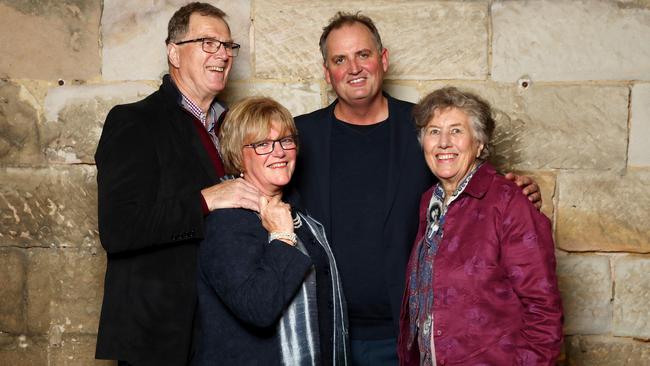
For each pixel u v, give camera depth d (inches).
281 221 63.2
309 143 83.7
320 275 67.3
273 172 66.8
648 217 97.9
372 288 79.9
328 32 82.7
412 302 67.9
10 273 102.0
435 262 63.4
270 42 98.7
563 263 99.1
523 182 71.2
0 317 102.1
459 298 61.3
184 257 69.5
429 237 66.4
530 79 97.6
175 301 68.6
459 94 65.6
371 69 80.4
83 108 99.8
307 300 63.8
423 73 98.5
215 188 66.5
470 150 65.0
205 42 77.4
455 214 64.4
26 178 100.9
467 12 97.3
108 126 71.1
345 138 84.3
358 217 80.9
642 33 96.2
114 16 98.8
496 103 98.1
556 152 98.1
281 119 67.3
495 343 60.2
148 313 68.7
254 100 68.5
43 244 101.5
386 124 84.0
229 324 63.8
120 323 69.1
